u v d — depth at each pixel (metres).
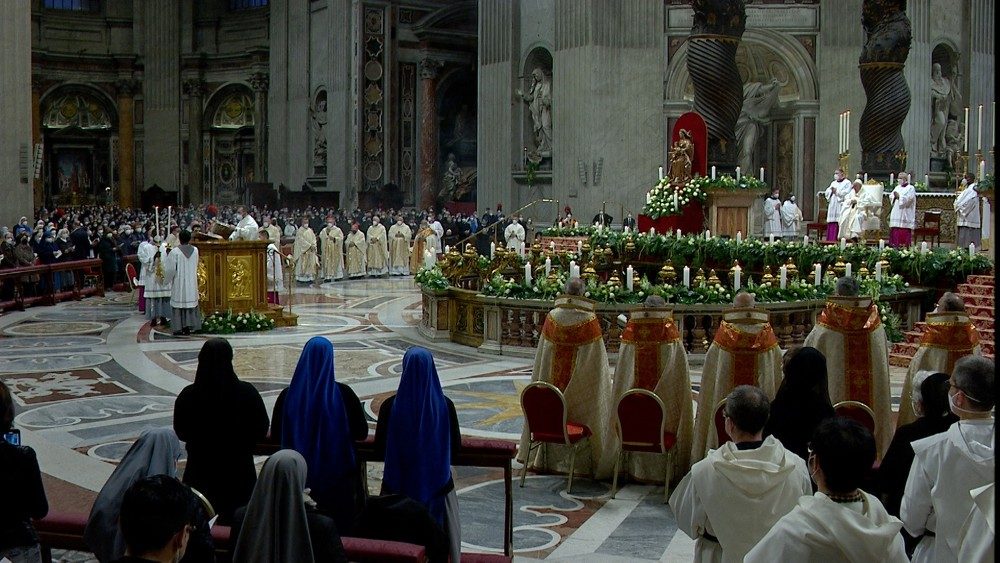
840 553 3.36
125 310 21.09
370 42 40.97
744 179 20.52
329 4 42.25
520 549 6.88
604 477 8.59
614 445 8.41
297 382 5.34
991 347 13.80
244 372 13.62
